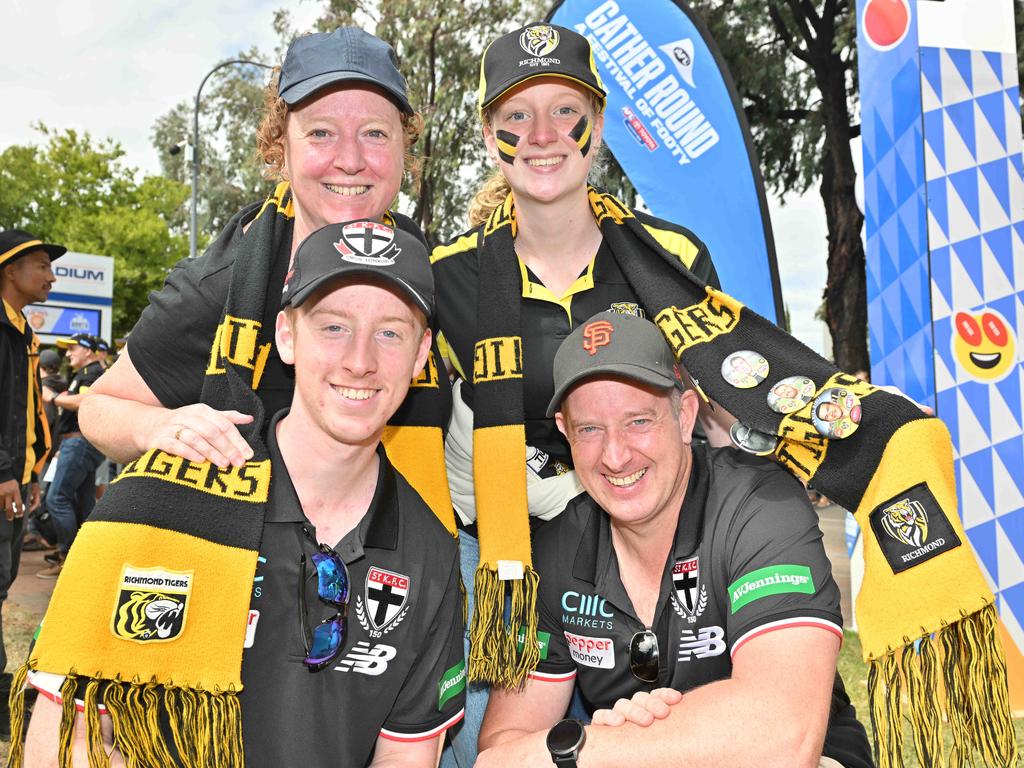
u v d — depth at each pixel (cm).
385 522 184
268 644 176
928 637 187
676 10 446
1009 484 416
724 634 201
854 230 1556
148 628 162
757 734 178
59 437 695
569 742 189
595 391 199
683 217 449
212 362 206
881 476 200
